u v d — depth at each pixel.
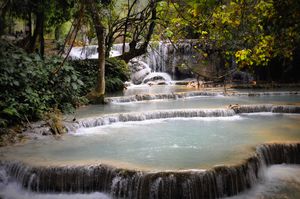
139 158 7.61
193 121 11.29
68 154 7.88
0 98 9.66
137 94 15.15
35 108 10.22
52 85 11.57
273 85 18.23
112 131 9.99
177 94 15.22
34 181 6.99
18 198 6.79
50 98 11.04
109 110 12.13
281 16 5.57
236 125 10.66
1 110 9.37
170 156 7.75
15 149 8.18
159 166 7.05
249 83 19.36
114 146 8.54
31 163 7.21
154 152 8.05
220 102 13.96
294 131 9.78
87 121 10.36
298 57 19.25
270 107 12.54
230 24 8.78
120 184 6.73
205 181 6.63
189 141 8.96
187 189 6.53
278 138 9.02
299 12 5.26
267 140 8.80
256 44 7.73
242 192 7.02
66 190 6.95
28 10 13.24
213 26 9.30
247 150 8.00
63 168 6.95
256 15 7.55
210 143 8.73
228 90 17.17
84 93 14.03
